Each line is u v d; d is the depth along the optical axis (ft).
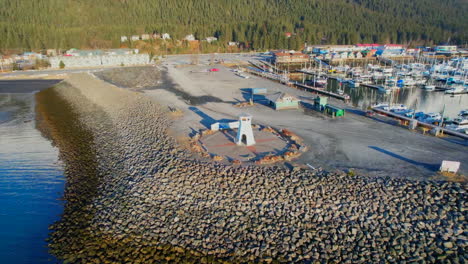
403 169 118.21
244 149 142.51
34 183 126.00
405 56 624.59
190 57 604.49
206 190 107.55
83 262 83.25
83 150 157.17
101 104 251.60
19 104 258.16
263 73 405.59
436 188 102.83
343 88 342.03
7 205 111.24
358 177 112.06
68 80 364.79
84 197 113.39
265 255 82.38
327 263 79.51
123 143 159.84
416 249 81.97
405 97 298.97
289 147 143.84
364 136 156.25
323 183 108.27
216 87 300.61
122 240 89.81
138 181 117.19
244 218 94.43
